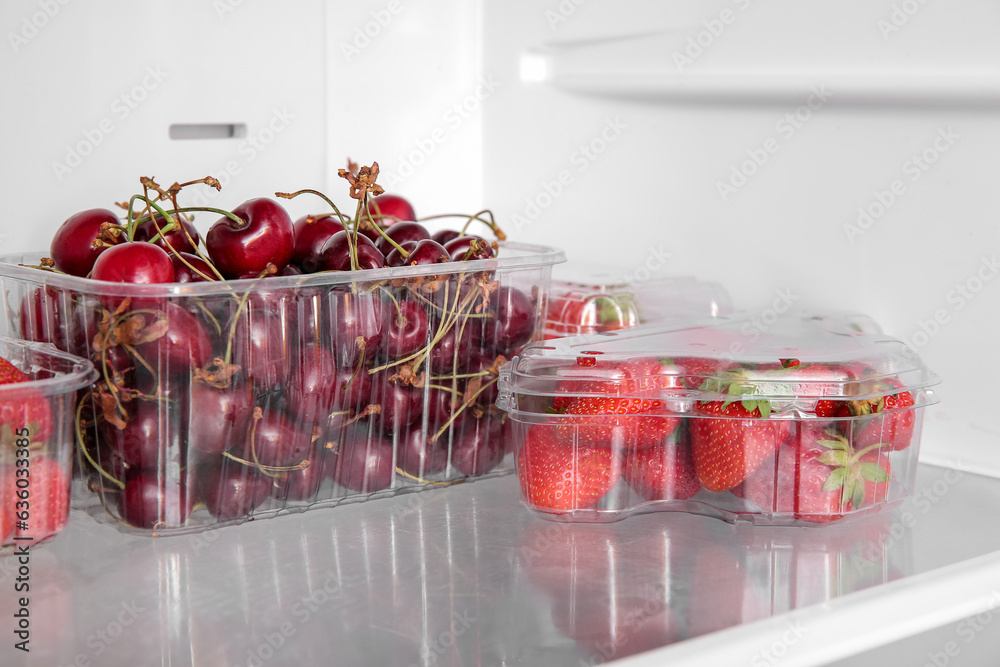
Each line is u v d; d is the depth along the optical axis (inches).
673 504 33.1
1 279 34.1
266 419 31.1
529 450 32.1
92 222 32.1
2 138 41.4
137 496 30.2
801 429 31.0
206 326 29.3
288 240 31.9
